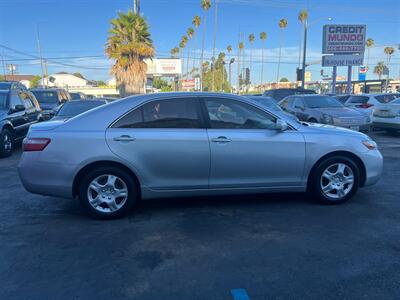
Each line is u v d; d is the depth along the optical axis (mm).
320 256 3799
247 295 3123
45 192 4848
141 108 4973
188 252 3928
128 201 4945
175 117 4996
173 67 67562
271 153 5117
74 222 4855
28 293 3186
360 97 17266
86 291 3209
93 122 4906
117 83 32594
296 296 3104
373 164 5477
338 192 5383
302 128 5320
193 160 4953
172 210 5250
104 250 3998
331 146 5277
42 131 4887
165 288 3246
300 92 19969
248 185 5156
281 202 5555
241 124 5145
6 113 10195
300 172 5258
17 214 5195
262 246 4047
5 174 7879
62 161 4766
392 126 13320
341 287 3229
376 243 4094
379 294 3123
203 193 5109
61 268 3609
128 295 3146
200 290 3205
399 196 5836
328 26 24875
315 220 4805
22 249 4039
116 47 31875
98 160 4797
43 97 17641
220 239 4246
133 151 4832
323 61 25297
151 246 4086
